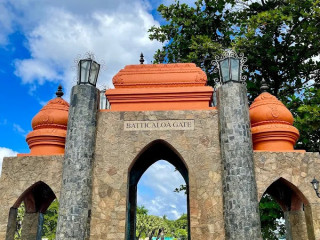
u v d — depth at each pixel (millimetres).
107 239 8727
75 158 9094
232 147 8969
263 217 14578
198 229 8703
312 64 17000
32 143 10344
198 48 16875
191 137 9570
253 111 10336
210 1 18672
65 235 8406
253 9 18406
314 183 8852
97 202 9070
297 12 16000
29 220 11125
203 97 10023
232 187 8633
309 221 8992
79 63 10000
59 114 10539
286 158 9445
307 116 13742
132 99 10117
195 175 9188
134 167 12781
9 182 9648
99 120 9852
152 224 51719
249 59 16844
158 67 10773
